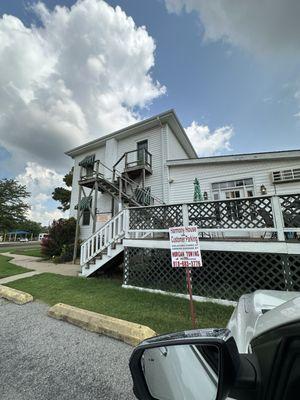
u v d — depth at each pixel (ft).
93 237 23.04
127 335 9.86
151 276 18.02
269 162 31.04
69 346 9.59
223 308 13.41
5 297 16.84
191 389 3.28
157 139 40.98
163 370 3.64
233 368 2.71
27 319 12.75
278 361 2.33
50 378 7.45
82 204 39.42
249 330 4.08
